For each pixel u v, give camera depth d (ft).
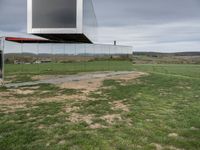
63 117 15.92
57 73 57.26
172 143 11.59
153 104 20.90
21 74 53.57
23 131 12.88
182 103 21.58
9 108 18.60
